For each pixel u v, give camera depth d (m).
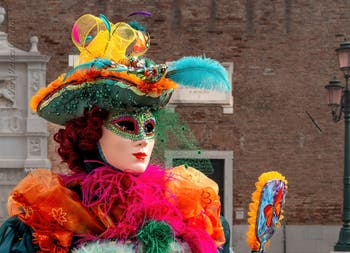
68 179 3.37
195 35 20.81
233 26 20.83
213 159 20.70
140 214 3.29
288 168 20.73
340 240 15.85
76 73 3.28
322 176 20.70
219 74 3.40
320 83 20.77
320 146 20.72
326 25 20.77
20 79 18.55
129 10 20.75
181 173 3.46
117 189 3.31
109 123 3.31
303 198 20.61
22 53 18.44
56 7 20.55
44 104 3.38
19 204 3.22
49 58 18.58
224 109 20.69
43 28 20.52
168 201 3.33
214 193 3.41
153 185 3.34
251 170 20.75
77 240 3.24
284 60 20.78
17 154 18.41
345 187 16.00
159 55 20.77
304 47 20.78
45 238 3.19
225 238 3.57
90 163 3.38
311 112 20.77
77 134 3.37
